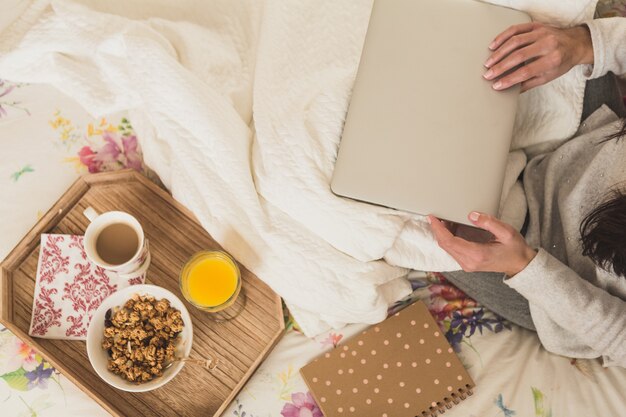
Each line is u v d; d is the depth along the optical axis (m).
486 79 0.87
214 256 0.95
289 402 0.98
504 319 1.04
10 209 1.03
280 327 0.98
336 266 0.95
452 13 0.89
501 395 0.96
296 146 0.95
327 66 1.00
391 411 0.96
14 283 0.98
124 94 1.06
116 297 0.89
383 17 0.88
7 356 0.96
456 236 0.92
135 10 1.09
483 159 0.86
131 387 0.85
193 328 0.97
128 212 1.02
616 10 1.15
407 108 0.87
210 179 0.98
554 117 1.00
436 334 1.00
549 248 0.99
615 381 0.96
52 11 1.08
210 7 1.09
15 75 1.09
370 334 1.00
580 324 0.89
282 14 1.03
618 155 0.90
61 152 1.07
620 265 0.83
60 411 0.94
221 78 1.04
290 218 0.98
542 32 0.88
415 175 0.86
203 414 0.94
